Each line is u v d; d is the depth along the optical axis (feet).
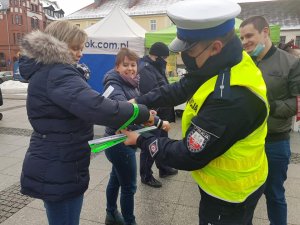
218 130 4.11
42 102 5.10
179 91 5.67
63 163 5.26
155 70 11.70
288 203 10.58
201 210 4.94
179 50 4.45
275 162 7.31
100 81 22.82
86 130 5.52
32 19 166.30
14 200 10.68
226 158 4.46
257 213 9.95
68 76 4.98
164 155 4.60
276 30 21.85
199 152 4.23
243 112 4.13
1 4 154.61
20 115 28.60
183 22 4.14
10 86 51.19
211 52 4.33
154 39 22.79
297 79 6.96
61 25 5.40
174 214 9.88
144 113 5.27
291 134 20.13
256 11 105.91
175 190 11.64
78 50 5.59
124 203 8.50
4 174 13.11
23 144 18.02
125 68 7.89
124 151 7.88
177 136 20.43
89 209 10.08
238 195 4.58
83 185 5.62
